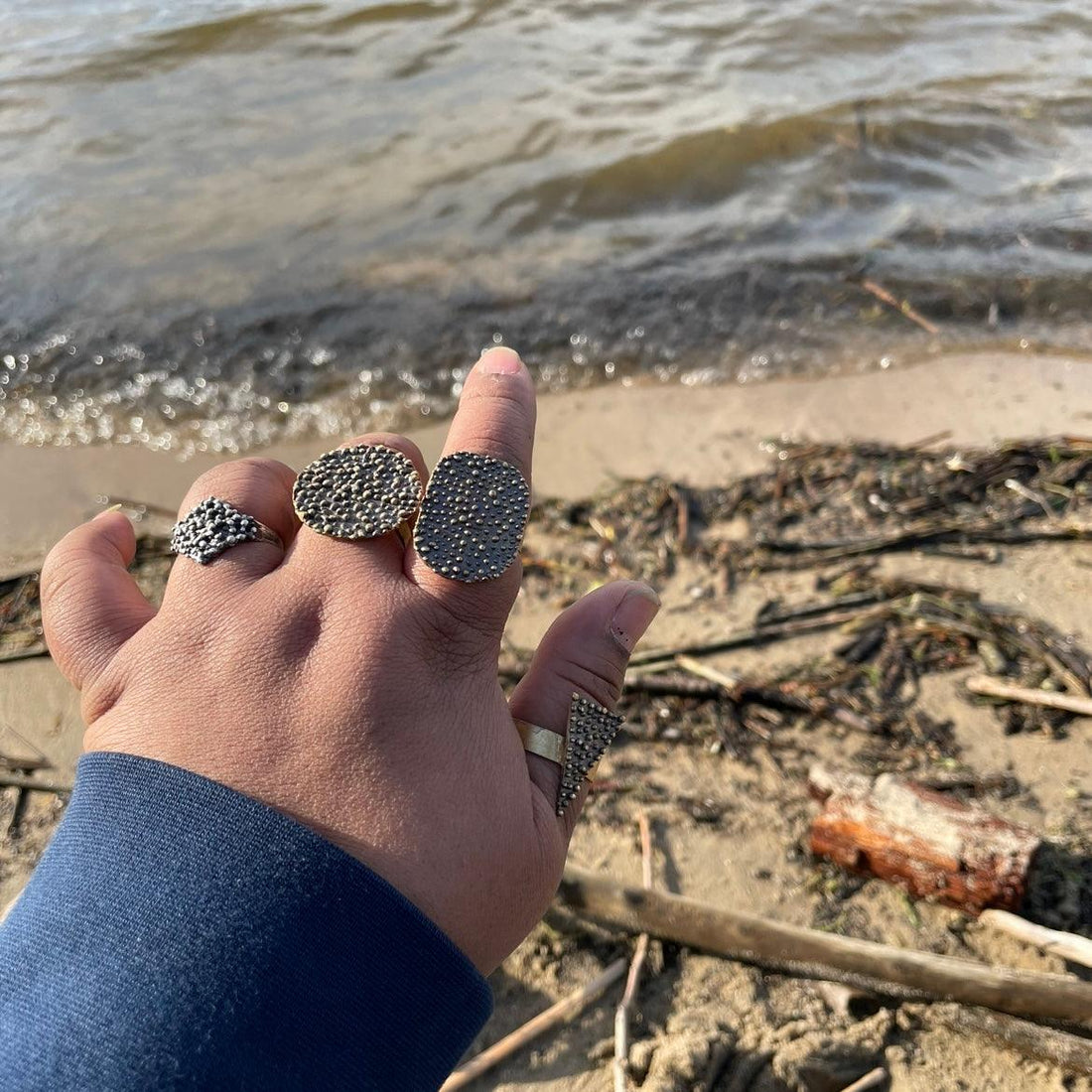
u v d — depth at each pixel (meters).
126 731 0.21
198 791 0.20
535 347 0.97
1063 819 0.49
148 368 0.93
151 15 1.65
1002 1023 0.40
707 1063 0.39
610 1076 0.40
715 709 0.58
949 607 0.64
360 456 0.25
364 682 0.22
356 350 0.96
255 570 0.24
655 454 0.82
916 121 1.27
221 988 0.17
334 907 0.19
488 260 1.07
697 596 0.67
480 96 1.37
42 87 1.42
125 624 0.24
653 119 1.29
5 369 0.93
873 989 0.42
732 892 0.47
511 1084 0.40
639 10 1.62
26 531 0.75
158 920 0.18
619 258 1.08
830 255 1.07
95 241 1.10
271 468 0.26
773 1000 0.42
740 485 0.77
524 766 0.24
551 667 0.27
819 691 0.58
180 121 1.33
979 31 1.53
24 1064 0.16
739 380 0.92
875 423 0.85
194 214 1.14
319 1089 0.17
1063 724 0.55
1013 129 1.26
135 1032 0.16
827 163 1.21
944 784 0.52
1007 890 0.44
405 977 0.19
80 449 0.84
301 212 1.14
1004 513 0.72
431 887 0.20
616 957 0.44
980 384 0.89
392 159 1.24
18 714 0.59
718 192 1.18
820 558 0.69
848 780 0.50
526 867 0.22
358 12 1.62
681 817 0.51
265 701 0.22
